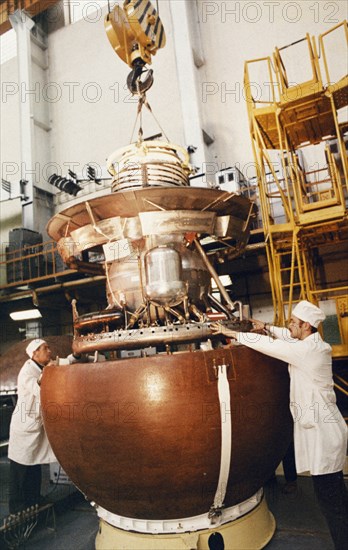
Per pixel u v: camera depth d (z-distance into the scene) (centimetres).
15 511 464
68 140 1351
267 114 668
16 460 465
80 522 481
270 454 373
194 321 400
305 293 675
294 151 820
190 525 362
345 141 758
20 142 1342
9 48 1540
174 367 329
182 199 398
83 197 1293
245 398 342
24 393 465
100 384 336
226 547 362
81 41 1397
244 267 967
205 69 1142
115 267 430
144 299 385
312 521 437
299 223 600
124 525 379
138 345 356
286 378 385
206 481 339
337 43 972
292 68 1020
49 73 1432
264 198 648
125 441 326
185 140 1042
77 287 1067
